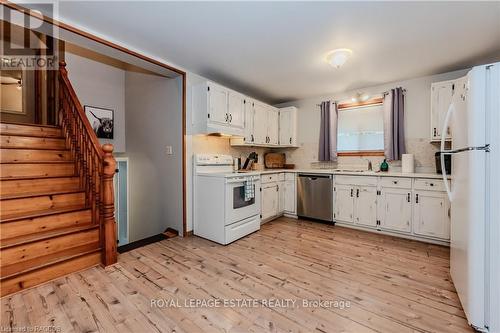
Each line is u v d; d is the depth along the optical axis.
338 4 1.80
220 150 3.77
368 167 3.87
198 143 3.35
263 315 1.58
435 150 3.30
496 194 1.37
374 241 3.00
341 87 3.88
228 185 2.92
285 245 2.86
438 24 2.06
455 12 1.88
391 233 3.21
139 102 3.91
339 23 2.06
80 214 2.39
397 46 2.48
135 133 4.01
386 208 3.21
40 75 3.61
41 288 1.86
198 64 2.97
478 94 1.40
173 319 1.53
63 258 2.06
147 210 3.77
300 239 3.08
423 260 2.43
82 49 3.55
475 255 1.42
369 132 3.89
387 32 2.20
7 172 2.39
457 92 1.75
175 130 3.25
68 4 1.80
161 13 1.92
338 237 3.15
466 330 1.44
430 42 2.39
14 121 3.57
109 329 1.43
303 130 4.66
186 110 3.16
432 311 1.62
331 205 3.70
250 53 2.67
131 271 2.17
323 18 1.99
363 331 1.43
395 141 3.50
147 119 3.73
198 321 1.51
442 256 2.54
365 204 3.39
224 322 1.51
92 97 3.91
